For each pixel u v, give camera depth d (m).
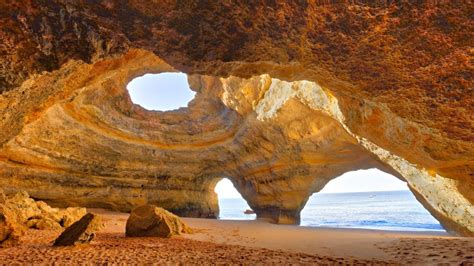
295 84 17.30
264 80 19.55
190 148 23.89
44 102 7.73
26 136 16.50
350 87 6.50
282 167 21.80
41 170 18.34
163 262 6.66
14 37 5.22
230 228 15.75
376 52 5.33
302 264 6.82
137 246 8.90
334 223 32.28
